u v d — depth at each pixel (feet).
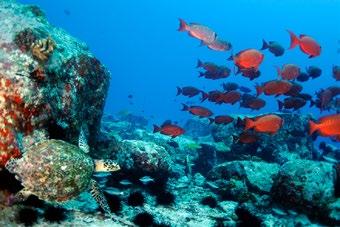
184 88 42.27
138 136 48.80
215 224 24.13
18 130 17.87
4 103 17.35
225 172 33.94
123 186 28.22
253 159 40.22
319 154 50.75
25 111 18.07
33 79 18.42
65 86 21.31
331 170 29.50
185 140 48.67
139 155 29.45
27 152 17.57
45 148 17.74
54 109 19.97
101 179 25.81
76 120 22.02
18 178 17.28
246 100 37.58
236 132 43.83
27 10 22.20
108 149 28.58
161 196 27.02
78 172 17.83
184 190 31.07
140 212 23.32
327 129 23.79
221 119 37.27
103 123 68.03
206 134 63.21
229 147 43.42
